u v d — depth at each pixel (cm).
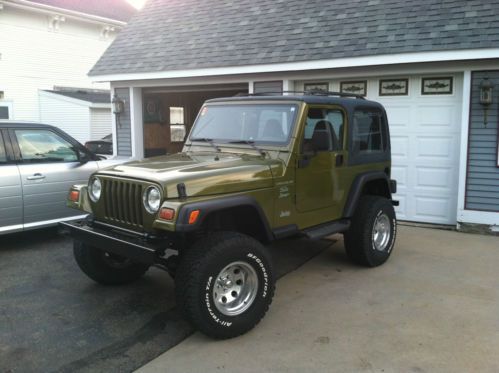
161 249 361
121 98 1047
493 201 694
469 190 708
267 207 417
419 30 718
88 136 1769
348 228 508
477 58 656
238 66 838
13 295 469
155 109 1103
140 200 378
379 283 498
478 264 559
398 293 470
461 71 699
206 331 362
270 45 841
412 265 557
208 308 359
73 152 666
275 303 447
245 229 433
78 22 1961
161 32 1033
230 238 374
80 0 2062
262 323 405
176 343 372
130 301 455
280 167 429
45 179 624
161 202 359
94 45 2042
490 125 684
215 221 420
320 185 471
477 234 699
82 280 511
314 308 435
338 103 491
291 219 444
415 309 431
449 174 736
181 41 974
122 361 345
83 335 385
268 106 469
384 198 567
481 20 684
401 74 746
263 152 448
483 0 714
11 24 1734
